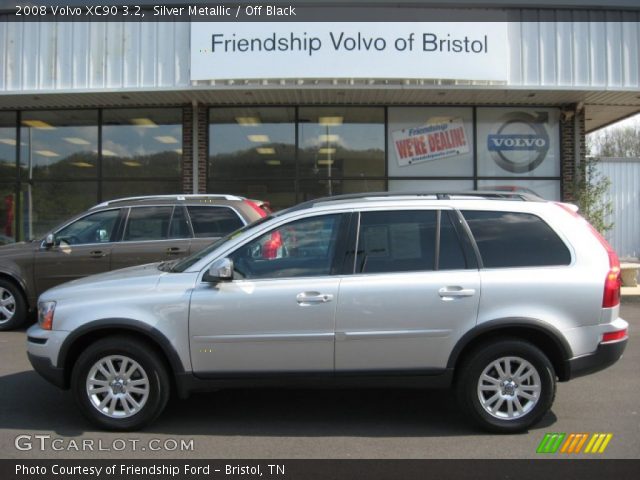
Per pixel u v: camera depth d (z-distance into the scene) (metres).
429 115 13.55
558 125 13.67
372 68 11.70
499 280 4.42
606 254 4.57
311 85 11.80
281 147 13.48
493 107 13.59
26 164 13.70
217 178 13.45
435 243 4.57
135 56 11.96
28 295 8.25
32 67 12.06
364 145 13.55
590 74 12.13
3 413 5.00
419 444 4.35
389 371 4.46
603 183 14.73
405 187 13.55
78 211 13.63
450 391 5.64
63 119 13.62
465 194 4.87
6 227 13.72
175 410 5.11
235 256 4.62
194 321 4.44
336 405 5.26
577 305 4.41
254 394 5.57
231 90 11.99
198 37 11.72
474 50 11.80
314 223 4.66
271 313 4.42
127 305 4.49
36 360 4.62
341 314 4.41
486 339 4.48
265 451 4.23
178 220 8.28
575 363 4.43
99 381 4.55
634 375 6.11
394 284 4.43
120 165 13.56
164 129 13.51
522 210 4.66
